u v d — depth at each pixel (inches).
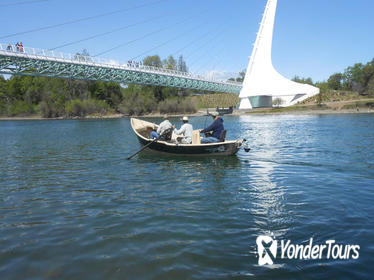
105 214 181.8
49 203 206.1
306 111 2356.1
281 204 194.1
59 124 1571.1
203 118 2007.9
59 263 124.3
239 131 813.2
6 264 124.3
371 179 252.2
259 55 3179.1
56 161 380.5
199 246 136.5
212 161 354.3
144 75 2331.4
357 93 3267.7
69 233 154.6
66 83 2994.6
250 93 3132.4
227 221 166.4
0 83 3277.6
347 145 452.4
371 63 3710.6
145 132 525.0
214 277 111.7
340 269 115.4
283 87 3100.4
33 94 3102.9
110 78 2175.2
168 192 228.4
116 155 419.5
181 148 382.9
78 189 241.8
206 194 221.1
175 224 163.5
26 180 276.7
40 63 1738.4
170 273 114.8
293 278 110.3
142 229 157.6
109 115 2790.4
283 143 508.4
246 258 125.0
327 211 177.9
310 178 261.1
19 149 520.7
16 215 183.0
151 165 338.3
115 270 118.0
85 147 524.1
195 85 2775.6
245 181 257.4
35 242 144.6
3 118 2869.1
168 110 2815.0
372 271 113.5
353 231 148.6
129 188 241.8
